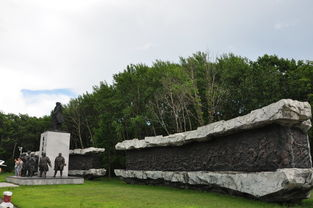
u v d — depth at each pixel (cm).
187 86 3244
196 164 1933
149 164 2497
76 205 1176
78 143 5947
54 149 2788
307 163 1311
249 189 1382
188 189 1970
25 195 1533
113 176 4338
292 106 1245
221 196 1543
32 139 6194
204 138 1803
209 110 3397
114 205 1173
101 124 4284
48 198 1411
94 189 1948
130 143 2756
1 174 4619
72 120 5388
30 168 2703
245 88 3331
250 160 1462
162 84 3603
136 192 1755
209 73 3509
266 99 3100
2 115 6238
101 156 4172
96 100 4725
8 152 6062
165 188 2088
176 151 2177
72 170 3681
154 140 2384
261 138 1405
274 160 1302
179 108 3575
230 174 1542
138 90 3909
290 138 1277
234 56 4000
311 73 3212
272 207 1154
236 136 1595
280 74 3372
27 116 6619
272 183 1239
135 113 3994
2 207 768
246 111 3372
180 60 3819
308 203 1279
